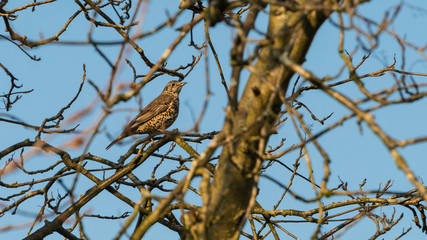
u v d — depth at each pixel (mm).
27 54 12539
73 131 13164
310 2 7090
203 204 7168
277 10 7465
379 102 6777
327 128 6676
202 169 7559
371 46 6473
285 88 7516
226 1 7820
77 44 7336
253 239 13578
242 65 6855
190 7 11797
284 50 6797
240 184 7438
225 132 7094
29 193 13328
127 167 13969
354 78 6953
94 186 13680
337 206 13297
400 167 5922
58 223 12977
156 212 6898
